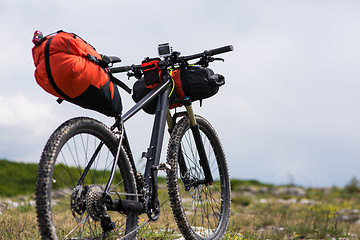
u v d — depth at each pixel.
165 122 3.31
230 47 3.32
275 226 6.84
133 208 2.88
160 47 3.37
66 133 2.37
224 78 3.58
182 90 3.43
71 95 2.49
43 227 2.17
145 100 3.15
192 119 3.54
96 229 3.14
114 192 2.69
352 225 8.11
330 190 23.67
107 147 2.83
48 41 2.38
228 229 5.35
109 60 2.62
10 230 3.97
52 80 2.39
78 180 2.49
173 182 3.23
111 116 2.84
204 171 3.67
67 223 4.13
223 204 3.87
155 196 3.08
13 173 20.19
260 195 19.69
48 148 2.28
